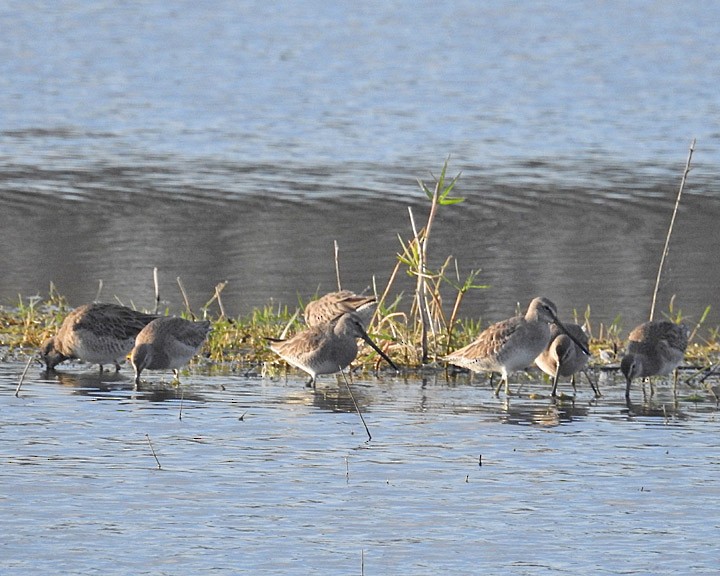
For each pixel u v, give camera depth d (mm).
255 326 19172
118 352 17312
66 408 15406
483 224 28438
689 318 20750
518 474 12984
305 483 12625
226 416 15133
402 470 13062
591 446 14008
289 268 24266
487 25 68938
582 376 17625
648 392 16734
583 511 11914
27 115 44250
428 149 38281
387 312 19078
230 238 26844
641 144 39469
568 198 31312
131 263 24484
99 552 10836
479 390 16750
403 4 76000
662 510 11945
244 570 10508
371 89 50250
